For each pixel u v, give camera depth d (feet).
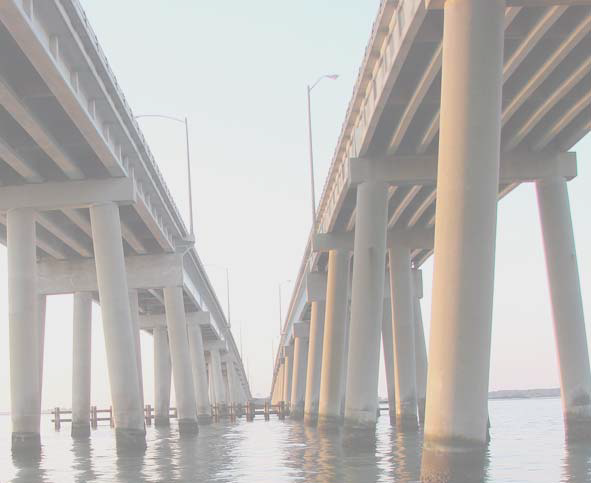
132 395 152.35
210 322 322.96
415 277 246.06
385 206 143.54
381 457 118.11
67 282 214.69
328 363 198.70
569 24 109.40
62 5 112.16
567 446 129.70
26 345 144.87
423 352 238.89
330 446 150.00
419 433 180.86
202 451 147.23
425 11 97.14
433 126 130.72
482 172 78.43
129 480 98.53
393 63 112.37
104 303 152.15
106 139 141.28
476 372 76.95
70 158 144.36
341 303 198.90
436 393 78.02
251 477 96.58
